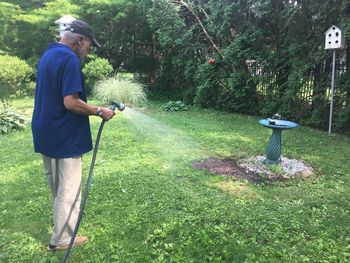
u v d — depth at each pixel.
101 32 14.01
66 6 14.02
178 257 3.03
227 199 4.20
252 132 7.52
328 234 3.41
